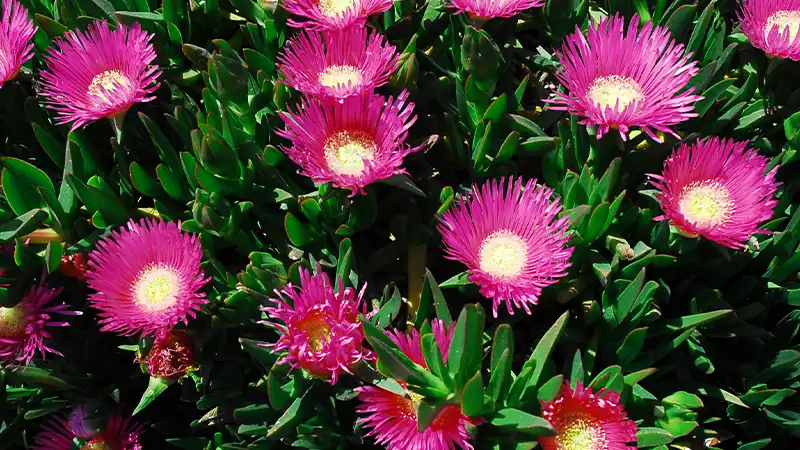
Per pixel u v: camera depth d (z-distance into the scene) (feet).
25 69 2.37
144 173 2.22
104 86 2.25
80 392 2.28
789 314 2.28
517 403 2.03
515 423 1.95
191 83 2.38
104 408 2.31
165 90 2.34
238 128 2.26
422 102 2.31
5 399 2.28
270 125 2.30
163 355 2.10
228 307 2.19
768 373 2.23
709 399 2.28
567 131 2.24
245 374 2.23
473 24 2.23
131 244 2.11
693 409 2.19
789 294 2.27
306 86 2.15
